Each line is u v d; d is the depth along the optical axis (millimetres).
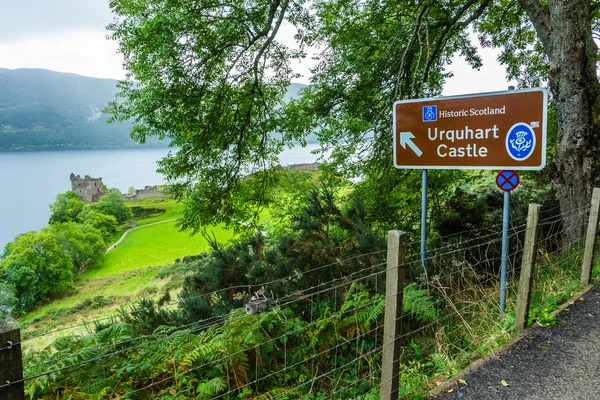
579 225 5891
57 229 55156
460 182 9836
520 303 3547
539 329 3598
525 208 7109
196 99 10023
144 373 3006
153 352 3148
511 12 12109
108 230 73250
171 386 2883
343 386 3223
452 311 4055
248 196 12000
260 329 3332
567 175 6508
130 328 3539
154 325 4086
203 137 10648
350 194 8094
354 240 4926
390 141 8656
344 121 9141
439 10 10719
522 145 3768
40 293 46438
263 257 5133
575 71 6312
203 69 10008
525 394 2674
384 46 9906
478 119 4020
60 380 2936
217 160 11562
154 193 113000
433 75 10289
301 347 3541
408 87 9328
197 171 11422
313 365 3482
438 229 7484
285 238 5262
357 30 11141
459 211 7922
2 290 42719
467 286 4504
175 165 11117
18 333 1390
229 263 4781
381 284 4215
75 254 52344
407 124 4535
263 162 12328
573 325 3645
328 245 4969
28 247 46812
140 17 9094
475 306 4172
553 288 4535
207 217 11469
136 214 89500
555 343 3336
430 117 4352
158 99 9320
